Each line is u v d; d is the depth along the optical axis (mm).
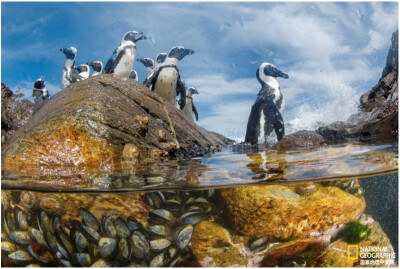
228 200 744
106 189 714
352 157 808
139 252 710
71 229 738
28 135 874
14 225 761
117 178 719
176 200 770
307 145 1044
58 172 756
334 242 741
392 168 772
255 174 738
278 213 715
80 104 937
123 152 845
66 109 925
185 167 817
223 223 742
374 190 842
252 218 719
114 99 1027
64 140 838
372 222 776
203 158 949
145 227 735
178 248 713
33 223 751
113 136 866
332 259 718
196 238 720
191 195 774
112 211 748
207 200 771
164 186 723
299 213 713
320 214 725
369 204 810
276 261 717
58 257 720
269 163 822
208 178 723
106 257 710
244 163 848
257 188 739
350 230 755
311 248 729
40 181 711
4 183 720
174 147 984
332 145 1001
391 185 848
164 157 925
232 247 716
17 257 729
